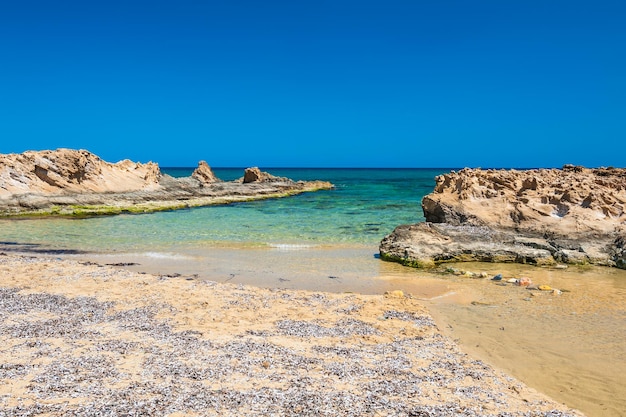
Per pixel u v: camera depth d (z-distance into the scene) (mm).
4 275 19531
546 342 13352
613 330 14273
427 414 8992
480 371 11227
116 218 40969
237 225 36406
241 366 10977
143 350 11828
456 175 31547
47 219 39594
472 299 17578
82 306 15578
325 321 14648
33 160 45312
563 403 10000
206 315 14930
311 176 161750
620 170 36500
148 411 8742
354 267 22812
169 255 25156
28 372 10328
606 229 24359
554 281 20172
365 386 10141
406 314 15555
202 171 75625
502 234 25453
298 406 9125
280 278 20641
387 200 58906
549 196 27062
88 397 9219
